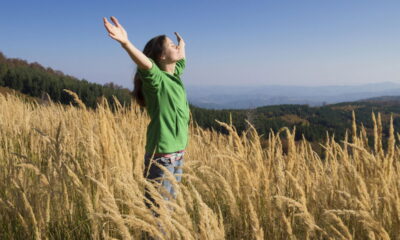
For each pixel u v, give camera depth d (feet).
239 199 7.47
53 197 7.13
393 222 6.16
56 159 7.39
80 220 7.03
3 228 6.95
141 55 6.79
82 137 9.49
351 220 7.35
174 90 7.73
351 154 8.25
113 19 6.28
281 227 6.91
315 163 9.96
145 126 14.06
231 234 7.39
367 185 7.24
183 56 9.21
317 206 7.75
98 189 6.57
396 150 8.41
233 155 7.71
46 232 6.89
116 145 7.68
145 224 4.88
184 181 8.87
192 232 5.39
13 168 8.15
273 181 8.02
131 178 6.43
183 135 7.85
